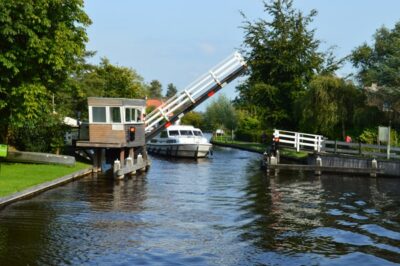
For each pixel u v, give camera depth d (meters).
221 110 88.00
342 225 15.40
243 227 14.90
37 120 26.33
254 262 11.50
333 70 48.16
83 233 13.73
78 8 23.88
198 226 14.92
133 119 29.08
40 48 20.78
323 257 12.00
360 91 40.03
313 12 47.62
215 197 20.33
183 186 23.53
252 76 48.97
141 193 20.94
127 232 13.98
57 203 17.91
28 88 21.52
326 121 39.34
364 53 48.19
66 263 11.09
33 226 14.34
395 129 36.28
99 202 18.47
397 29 45.72
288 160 39.31
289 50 47.09
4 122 23.55
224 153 51.06
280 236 13.91
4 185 19.16
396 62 36.44
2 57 20.14
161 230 14.31
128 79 57.81
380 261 11.78
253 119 73.06
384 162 28.73
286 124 48.06
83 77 48.25
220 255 12.01
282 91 47.66
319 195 21.31
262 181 26.11
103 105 27.28
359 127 37.94
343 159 30.31
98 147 27.03
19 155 26.45
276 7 47.62
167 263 11.34
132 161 27.67
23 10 20.31
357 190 23.03
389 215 17.02
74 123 44.78
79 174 25.59
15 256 11.48
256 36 47.78
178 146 42.81
